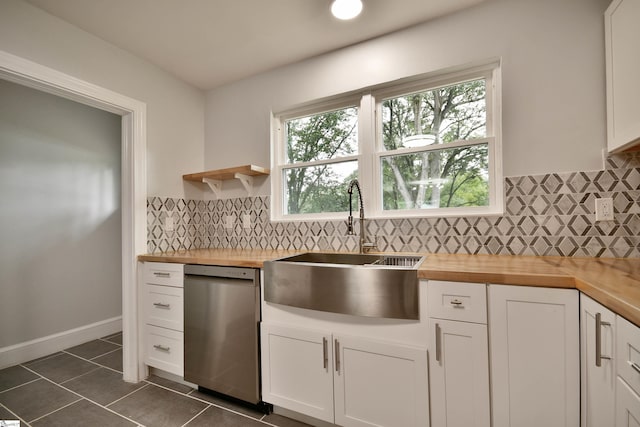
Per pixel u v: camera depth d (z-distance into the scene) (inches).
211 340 70.9
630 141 48.2
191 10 67.5
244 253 83.3
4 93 91.9
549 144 61.0
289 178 96.3
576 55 59.2
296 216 93.4
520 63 63.3
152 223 88.4
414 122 78.9
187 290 74.8
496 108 68.2
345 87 82.4
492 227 65.8
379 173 82.0
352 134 86.9
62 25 69.6
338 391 56.2
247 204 98.7
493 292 45.4
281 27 74.0
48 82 66.7
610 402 33.5
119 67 81.3
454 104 74.7
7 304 90.5
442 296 48.4
